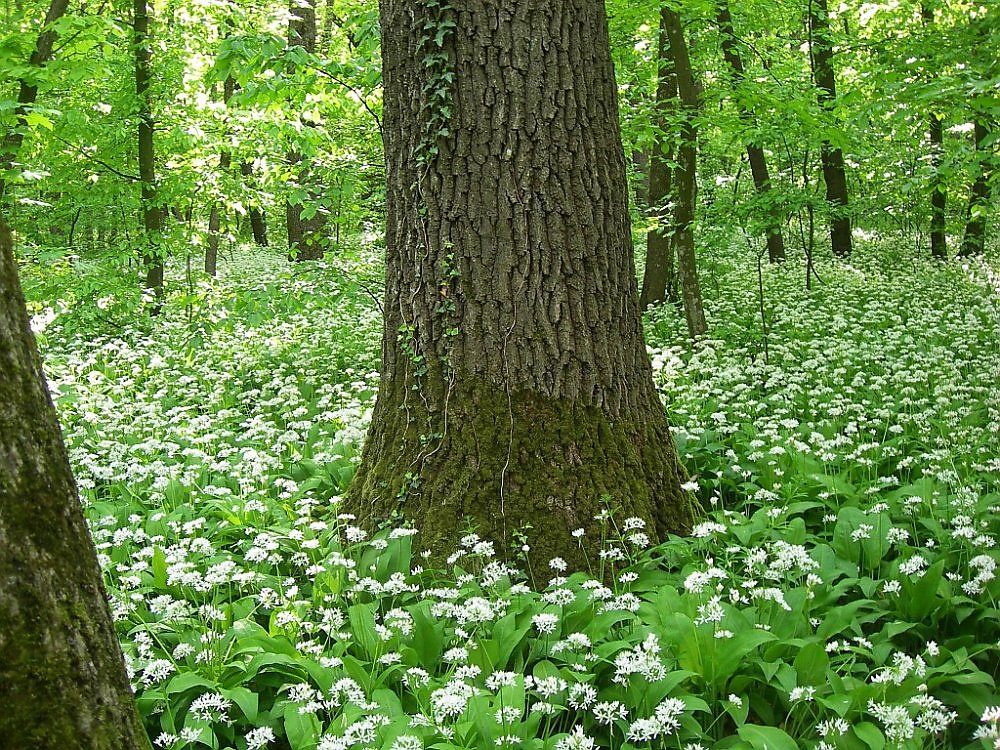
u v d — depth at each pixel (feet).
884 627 13.14
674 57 34.42
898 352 29.48
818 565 13.20
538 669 11.88
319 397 29.27
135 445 22.88
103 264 37.88
